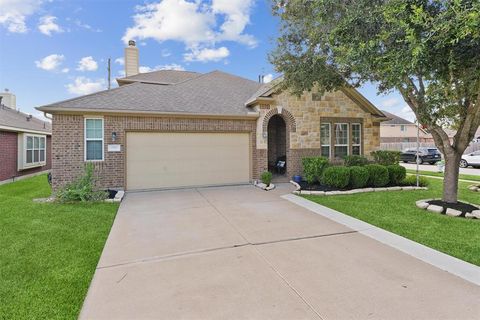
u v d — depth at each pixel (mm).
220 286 3703
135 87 12969
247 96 14492
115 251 4965
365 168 10961
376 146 14555
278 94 12734
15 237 5594
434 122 7938
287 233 5898
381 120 14664
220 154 12344
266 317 3027
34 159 17344
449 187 7879
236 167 12609
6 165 14070
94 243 5336
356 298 3385
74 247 5121
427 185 11727
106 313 3139
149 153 11344
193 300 3379
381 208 7957
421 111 7867
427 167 21906
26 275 4035
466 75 6316
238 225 6500
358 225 6418
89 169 9617
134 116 11047
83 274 4082
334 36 7008
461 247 5004
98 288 3691
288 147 13086
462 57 5727
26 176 16344
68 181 10367
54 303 3346
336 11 7285
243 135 12711
